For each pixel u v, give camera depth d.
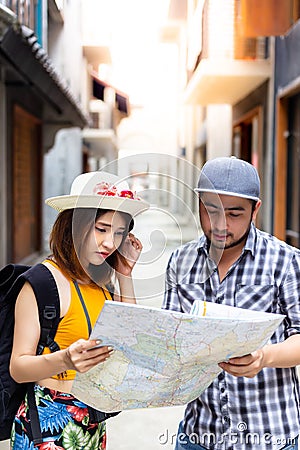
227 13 8.23
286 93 7.16
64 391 1.67
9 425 1.74
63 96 7.72
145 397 1.50
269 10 6.76
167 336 1.35
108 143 19.70
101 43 10.78
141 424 3.48
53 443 1.65
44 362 1.50
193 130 18.39
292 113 7.44
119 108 16.31
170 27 10.12
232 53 8.32
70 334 1.65
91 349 1.41
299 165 7.06
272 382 1.72
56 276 1.65
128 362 1.45
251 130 10.34
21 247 9.23
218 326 1.32
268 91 8.31
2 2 4.66
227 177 1.62
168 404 1.55
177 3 9.39
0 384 1.67
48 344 1.64
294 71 6.85
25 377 1.55
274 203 7.78
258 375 1.71
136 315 1.32
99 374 1.48
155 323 1.33
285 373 1.74
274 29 6.79
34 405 1.67
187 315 1.31
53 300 1.63
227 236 1.66
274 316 1.39
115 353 1.43
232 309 1.51
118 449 3.15
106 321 1.35
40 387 1.67
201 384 1.54
